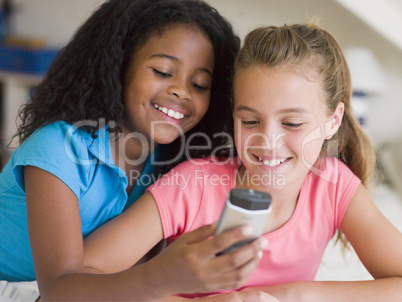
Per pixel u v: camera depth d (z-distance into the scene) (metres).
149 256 0.91
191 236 0.51
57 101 0.89
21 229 0.88
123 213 0.79
